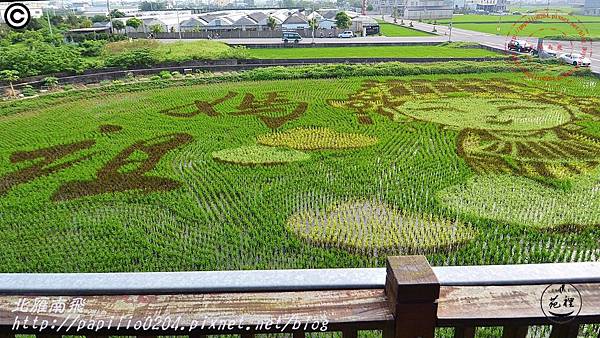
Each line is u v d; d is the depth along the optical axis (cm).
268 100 2209
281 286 197
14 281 200
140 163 1414
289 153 1478
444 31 5822
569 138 1568
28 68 2622
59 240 984
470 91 2331
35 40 3362
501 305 187
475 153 1435
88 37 4119
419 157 1416
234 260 902
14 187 1245
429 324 181
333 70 2809
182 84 2648
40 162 1434
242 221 1052
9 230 1025
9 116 2016
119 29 5041
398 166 1347
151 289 197
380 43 4294
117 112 2031
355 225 1020
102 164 1409
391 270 182
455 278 200
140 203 1151
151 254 912
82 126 1820
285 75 2770
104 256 909
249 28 5641
